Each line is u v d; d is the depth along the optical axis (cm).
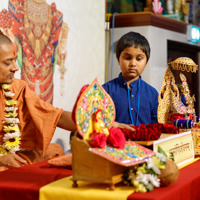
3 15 271
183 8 501
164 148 155
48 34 320
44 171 158
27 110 204
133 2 479
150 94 247
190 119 195
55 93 331
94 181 124
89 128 130
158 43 411
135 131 154
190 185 139
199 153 192
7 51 184
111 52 412
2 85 200
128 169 131
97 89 132
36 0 303
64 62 342
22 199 129
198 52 514
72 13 351
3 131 202
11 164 179
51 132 193
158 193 120
